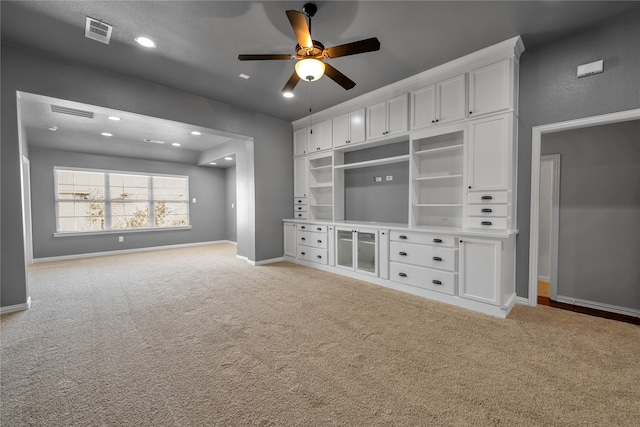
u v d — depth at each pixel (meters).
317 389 1.64
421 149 3.77
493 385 1.66
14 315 2.74
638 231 2.78
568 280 3.14
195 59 3.06
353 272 4.09
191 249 6.92
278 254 5.30
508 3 2.23
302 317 2.68
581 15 2.38
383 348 2.10
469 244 2.84
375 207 4.50
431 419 1.40
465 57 2.99
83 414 1.45
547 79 2.78
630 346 2.11
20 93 2.82
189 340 2.23
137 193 6.80
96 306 2.99
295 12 1.82
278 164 5.23
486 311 2.74
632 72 2.38
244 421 1.40
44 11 2.28
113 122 4.79
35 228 5.43
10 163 2.79
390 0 2.18
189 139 6.09
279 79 3.54
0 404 1.51
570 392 1.59
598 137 2.98
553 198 3.24
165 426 1.37
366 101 4.06
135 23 2.45
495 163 2.86
